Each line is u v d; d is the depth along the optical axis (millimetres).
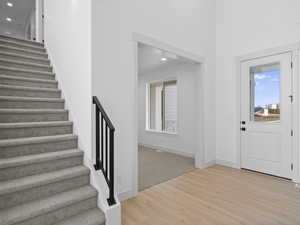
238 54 3598
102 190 1839
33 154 1934
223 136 3828
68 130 2428
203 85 3670
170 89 5387
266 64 3250
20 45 3453
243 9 3535
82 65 2244
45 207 1490
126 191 2354
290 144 2957
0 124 1904
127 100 2398
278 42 3090
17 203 1522
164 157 4504
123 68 2357
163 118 5602
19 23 7191
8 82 2545
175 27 3104
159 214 1980
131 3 2473
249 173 3293
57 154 1938
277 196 2385
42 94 2713
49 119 2449
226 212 2014
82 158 2133
